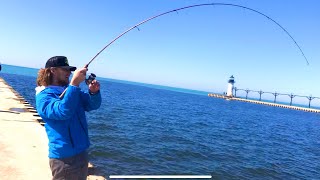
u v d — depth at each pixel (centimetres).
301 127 5075
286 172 1609
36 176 686
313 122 6944
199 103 8719
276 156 2030
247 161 1714
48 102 340
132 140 1825
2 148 865
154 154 1553
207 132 2705
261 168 1600
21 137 1021
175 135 2241
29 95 4028
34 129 1177
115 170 1216
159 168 1330
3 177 654
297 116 8638
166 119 3300
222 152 1861
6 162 751
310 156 2270
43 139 1027
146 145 1738
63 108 327
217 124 3556
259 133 3281
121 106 4128
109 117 2722
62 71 363
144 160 1416
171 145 1838
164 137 2088
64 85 369
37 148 911
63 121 347
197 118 3962
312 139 3506
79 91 338
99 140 1698
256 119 5428
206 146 1975
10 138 989
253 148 2208
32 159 802
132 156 1450
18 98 2333
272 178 1460
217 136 2539
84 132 366
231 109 7725
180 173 1302
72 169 352
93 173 812
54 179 358
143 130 2264
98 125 2195
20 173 691
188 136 2289
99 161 1305
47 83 359
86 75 345
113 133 1966
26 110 1700
